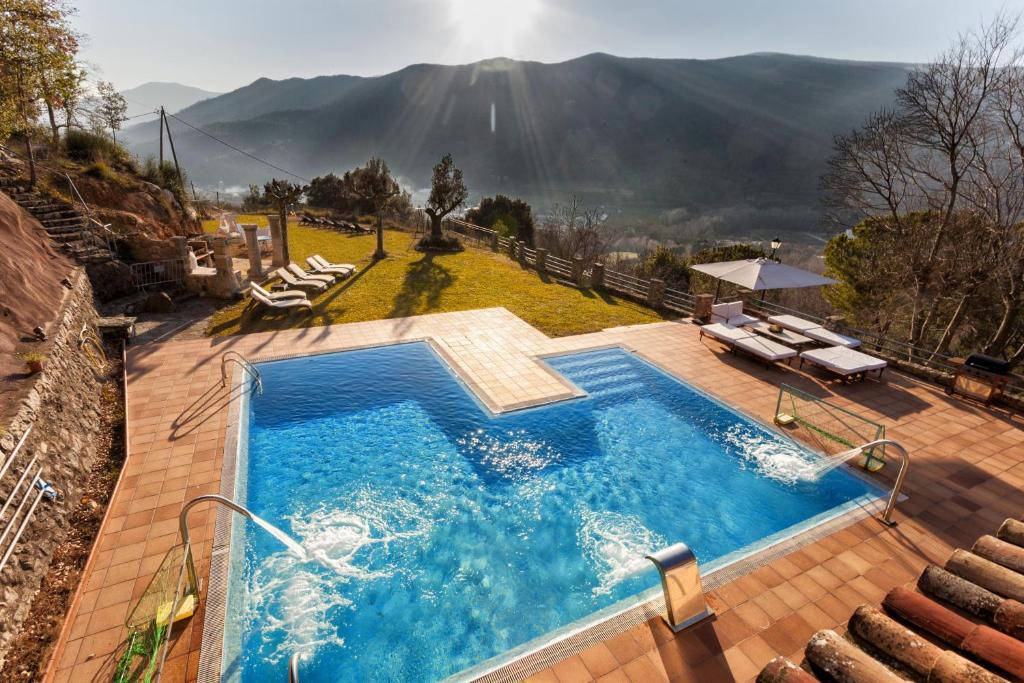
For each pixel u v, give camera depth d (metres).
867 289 23.25
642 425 9.97
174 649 4.94
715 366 12.73
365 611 5.78
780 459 8.90
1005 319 16.62
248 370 11.46
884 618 3.68
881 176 19.25
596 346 13.84
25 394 6.80
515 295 18.81
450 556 6.67
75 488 6.96
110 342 12.55
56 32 16.52
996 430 9.69
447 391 11.15
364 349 13.07
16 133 19.11
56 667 4.59
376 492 7.86
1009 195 15.92
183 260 16.95
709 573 6.05
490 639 5.49
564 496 7.92
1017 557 4.21
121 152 24.12
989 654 3.21
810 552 6.43
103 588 5.50
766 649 5.02
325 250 25.77
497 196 40.78
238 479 7.65
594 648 5.05
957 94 16.08
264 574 6.14
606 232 48.94
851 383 11.88
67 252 14.34
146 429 8.84
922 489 7.80
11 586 4.98
